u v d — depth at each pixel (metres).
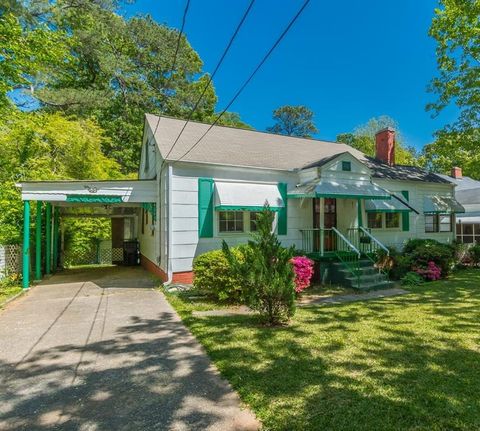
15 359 5.01
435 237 17.22
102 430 3.21
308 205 13.16
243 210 11.45
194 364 4.78
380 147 18.70
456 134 17.08
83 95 22.56
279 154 14.05
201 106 33.41
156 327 6.59
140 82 29.38
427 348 5.29
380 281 11.24
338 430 3.12
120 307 8.23
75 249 19.19
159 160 12.11
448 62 16.50
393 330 6.26
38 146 16.95
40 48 12.51
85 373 4.51
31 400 3.81
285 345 5.45
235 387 4.03
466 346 5.37
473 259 16.55
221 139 14.05
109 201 11.93
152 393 3.94
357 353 5.09
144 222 17.56
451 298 9.25
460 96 16.34
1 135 15.77
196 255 11.03
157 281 12.09
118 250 21.42
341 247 13.74
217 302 8.71
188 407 3.61
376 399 3.68
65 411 3.57
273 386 4.02
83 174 19.84
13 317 7.36
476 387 3.96
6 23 11.64
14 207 12.95
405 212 15.57
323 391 3.88
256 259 6.50
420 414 3.38
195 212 11.06
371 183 13.48
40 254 12.82
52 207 15.02
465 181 29.31
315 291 10.36
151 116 15.08
